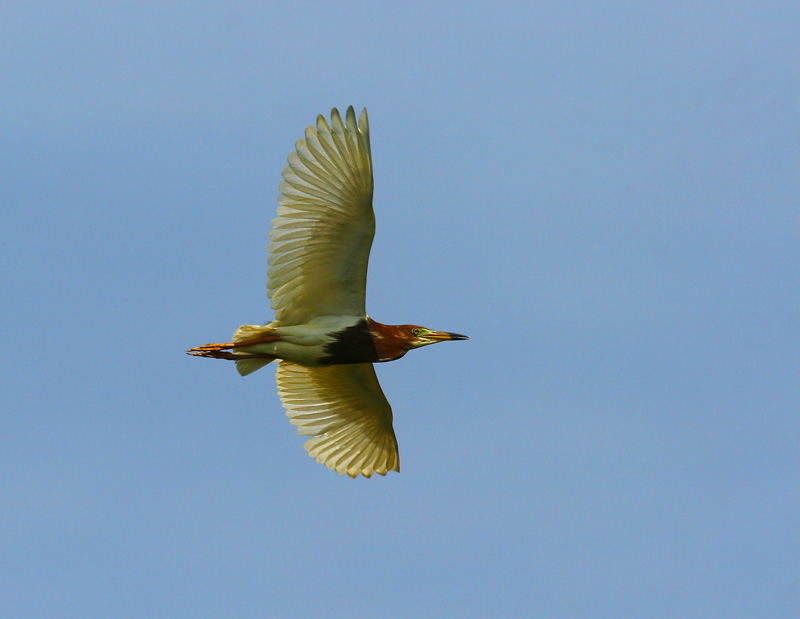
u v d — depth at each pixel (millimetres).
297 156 14875
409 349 16875
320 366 17219
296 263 15633
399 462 18672
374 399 18234
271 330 16094
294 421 18531
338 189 14969
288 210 15289
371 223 15188
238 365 16688
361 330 16297
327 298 16125
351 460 18578
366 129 14375
